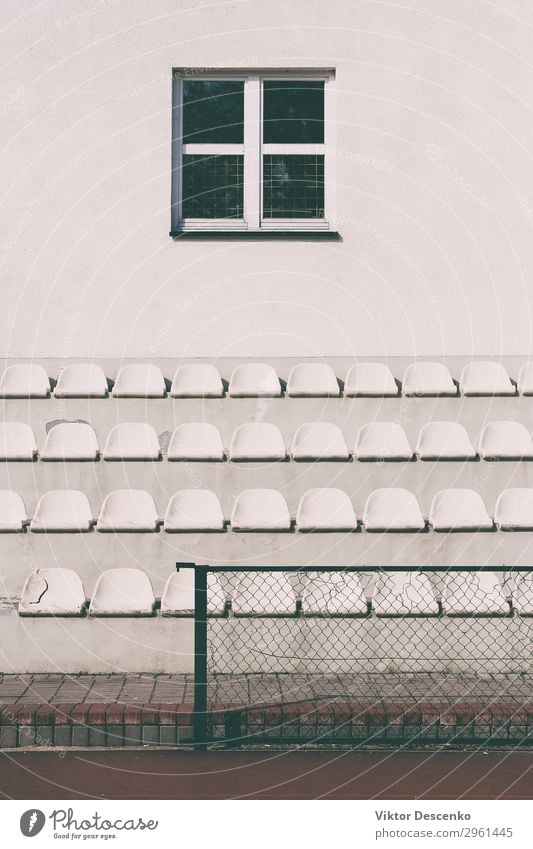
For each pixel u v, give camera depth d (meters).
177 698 6.07
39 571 7.02
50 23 9.35
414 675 6.60
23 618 6.75
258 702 5.93
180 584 6.96
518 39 9.36
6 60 9.32
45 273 9.30
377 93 9.38
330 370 8.92
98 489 7.93
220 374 9.28
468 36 9.37
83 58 9.35
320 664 6.67
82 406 8.62
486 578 7.01
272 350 9.30
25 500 7.93
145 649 6.75
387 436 8.31
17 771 5.36
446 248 9.36
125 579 7.00
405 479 7.96
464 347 9.33
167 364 9.27
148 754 5.63
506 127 9.38
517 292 9.36
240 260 9.33
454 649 6.69
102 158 9.36
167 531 7.29
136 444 8.30
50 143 9.33
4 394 8.62
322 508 7.67
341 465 7.95
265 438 8.27
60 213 9.33
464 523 7.41
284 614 6.69
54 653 6.73
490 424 8.38
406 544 7.34
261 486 7.93
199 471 7.94
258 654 6.68
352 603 6.76
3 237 9.30
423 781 5.23
